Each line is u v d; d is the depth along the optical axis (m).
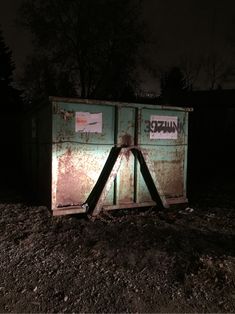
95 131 5.08
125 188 5.42
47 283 3.30
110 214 5.44
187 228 4.94
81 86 24.30
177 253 4.04
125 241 4.38
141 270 3.61
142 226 4.96
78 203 5.07
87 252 4.01
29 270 3.55
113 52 23.20
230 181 9.01
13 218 5.25
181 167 5.87
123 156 5.29
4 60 28.97
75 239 4.40
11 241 4.32
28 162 7.73
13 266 3.63
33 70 23.03
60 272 3.52
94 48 23.41
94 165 5.12
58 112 4.81
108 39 23.12
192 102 18.55
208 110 16.56
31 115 7.04
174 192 5.84
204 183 8.70
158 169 5.63
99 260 3.81
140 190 5.54
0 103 27.00
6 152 12.99
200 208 6.02
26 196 6.77
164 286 3.29
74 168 4.98
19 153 10.55
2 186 7.88
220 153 15.08
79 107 4.95
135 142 5.37
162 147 5.62
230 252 4.09
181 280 3.41
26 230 4.71
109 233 4.64
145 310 2.91
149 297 3.10
